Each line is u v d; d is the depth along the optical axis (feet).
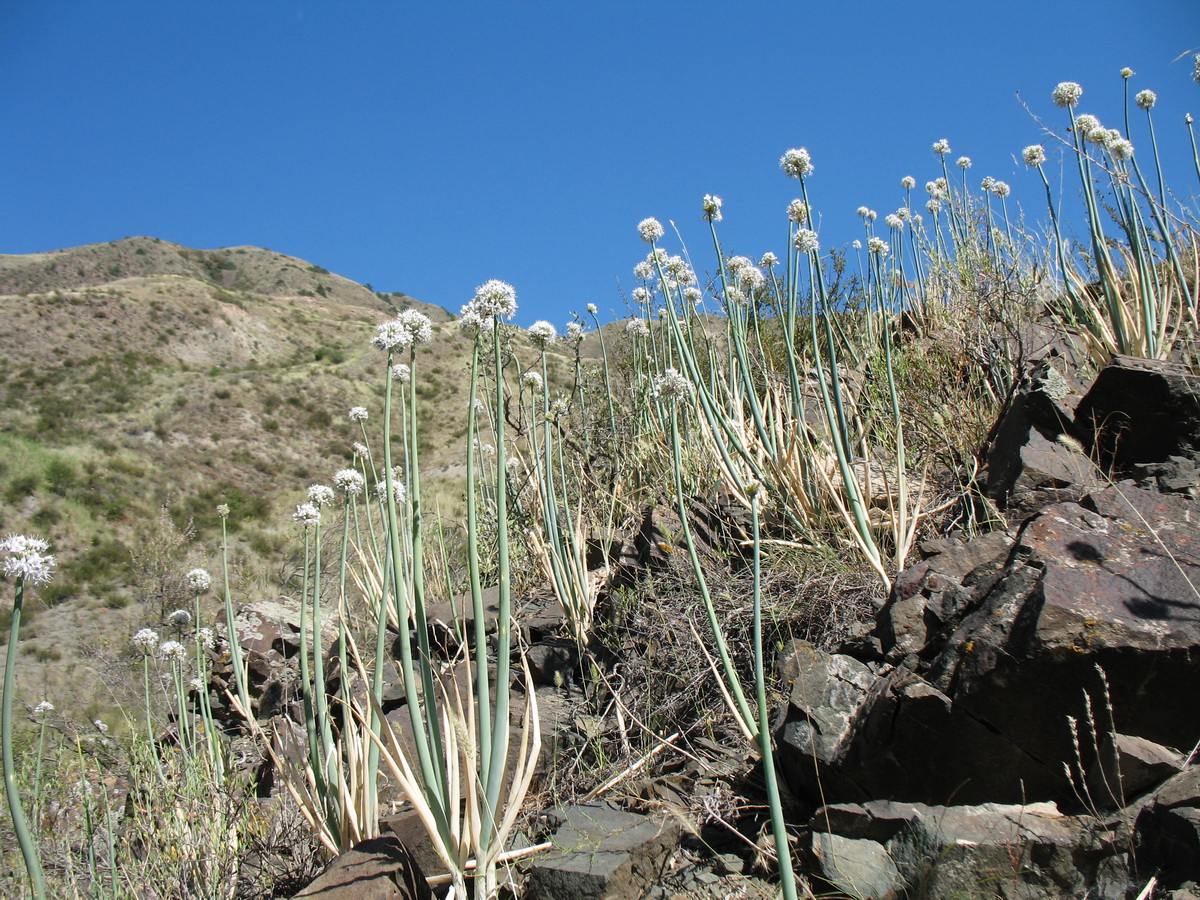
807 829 8.84
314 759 10.84
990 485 13.51
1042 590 8.64
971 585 10.05
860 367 17.56
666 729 12.01
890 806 8.50
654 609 13.23
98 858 11.93
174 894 10.64
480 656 9.15
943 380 17.20
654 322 21.08
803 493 14.08
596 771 11.59
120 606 53.11
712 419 15.20
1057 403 13.06
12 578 8.27
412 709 9.04
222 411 139.13
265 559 41.45
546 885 8.92
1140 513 10.06
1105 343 15.43
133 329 193.47
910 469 15.35
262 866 11.37
